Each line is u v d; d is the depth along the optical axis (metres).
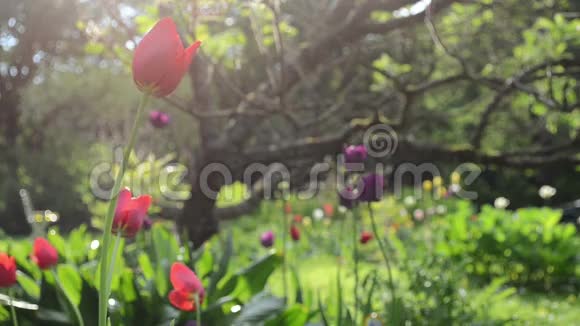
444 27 3.77
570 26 2.70
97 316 1.67
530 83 3.17
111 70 12.38
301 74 3.06
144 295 1.80
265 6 2.41
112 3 2.48
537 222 5.97
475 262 5.49
